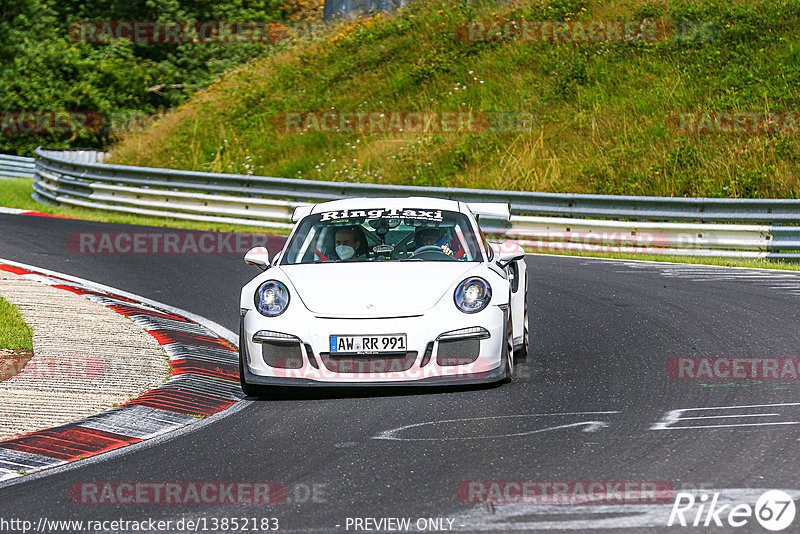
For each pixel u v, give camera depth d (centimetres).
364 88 9238
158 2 13575
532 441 1808
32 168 10844
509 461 1678
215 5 14025
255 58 12494
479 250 2541
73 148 12619
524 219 5500
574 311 3456
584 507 1416
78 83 12812
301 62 10356
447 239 2573
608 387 2289
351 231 2609
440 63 9125
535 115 7919
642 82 7981
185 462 1777
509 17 9600
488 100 8331
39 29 13425
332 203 2819
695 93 7650
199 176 6606
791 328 2998
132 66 13150
